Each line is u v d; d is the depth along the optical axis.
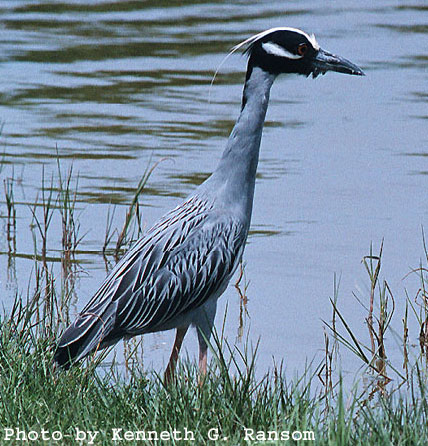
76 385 9.47
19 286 13.77
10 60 26.27
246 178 10.80
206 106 22.41
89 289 13.66
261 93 10.85
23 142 19.69
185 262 10.36
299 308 13.43
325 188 17.66
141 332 10.33
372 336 12.57
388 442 8.07
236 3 34.44
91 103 22.55
